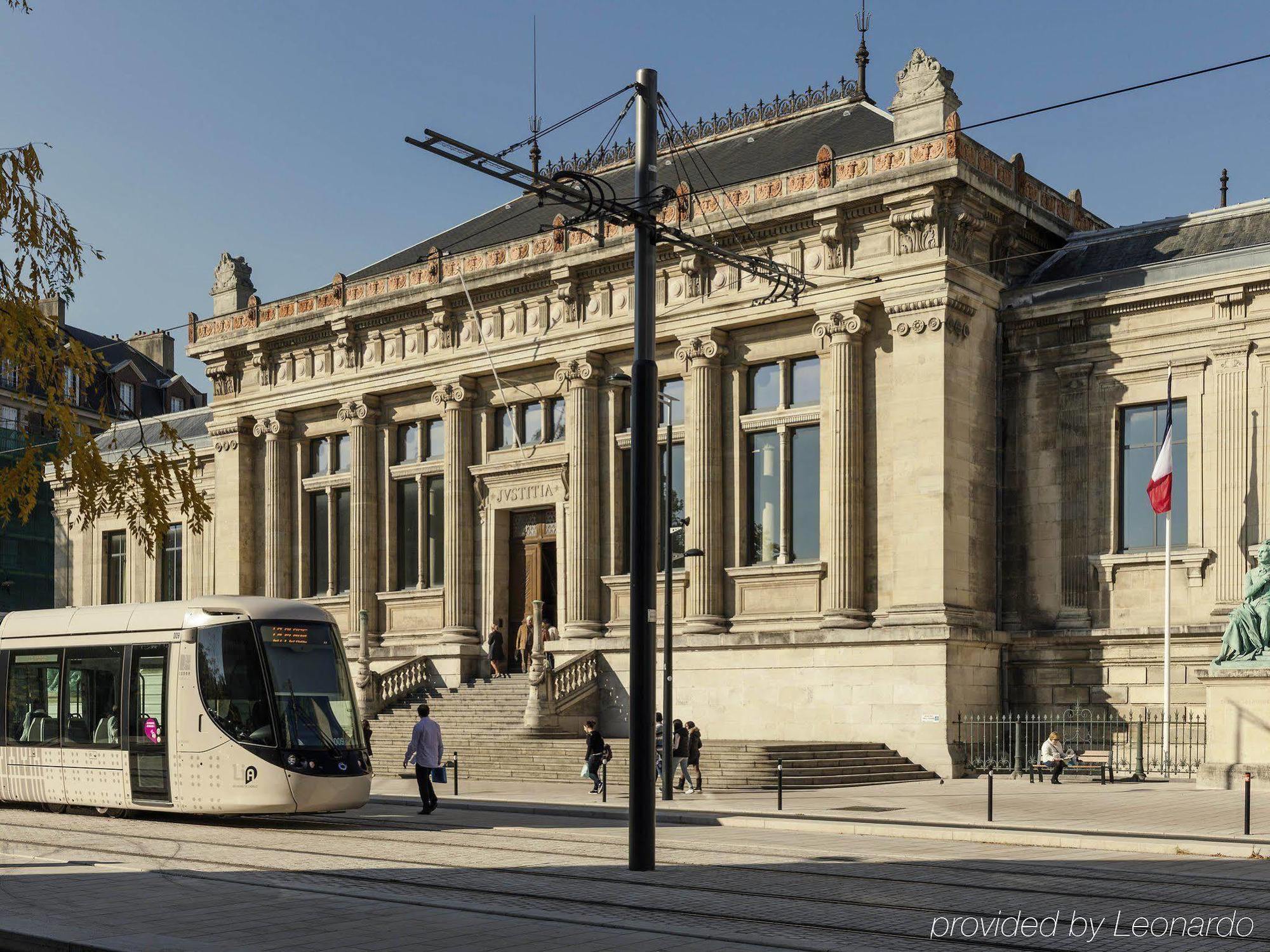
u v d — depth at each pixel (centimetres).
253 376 5725
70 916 1448
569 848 2181
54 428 1485
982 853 2145
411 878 1808
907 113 4056
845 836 2442
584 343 4688
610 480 4659
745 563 4338
